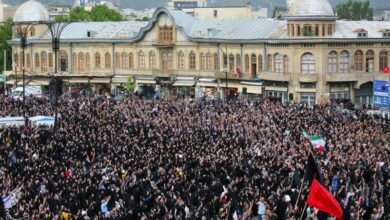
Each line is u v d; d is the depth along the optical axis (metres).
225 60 131.62
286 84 120.44
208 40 132.88
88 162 59.94
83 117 87.50
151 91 142.12
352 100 119.75
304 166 55.94
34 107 97.06
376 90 94.75
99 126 79.69
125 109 94.44
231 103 100.06
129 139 70.50
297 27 119.69
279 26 126.25
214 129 77.56
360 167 57.34
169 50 140.12
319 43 117.50
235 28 133.00
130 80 142.88
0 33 178.38
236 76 127.81
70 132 74.50
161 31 140.38
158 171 56.59
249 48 127.38
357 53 120.50
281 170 56.78
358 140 69.25
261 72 123.94
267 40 122.94
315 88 118.44
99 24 154.25
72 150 64.69
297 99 119.56
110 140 69.81
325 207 34.16
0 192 49.78
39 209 46.22
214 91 131.88
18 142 69.81
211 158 60.94
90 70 150.38
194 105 97.94
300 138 71.06
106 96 121.06
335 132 73.50
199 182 53.53
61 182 52.75
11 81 156.50
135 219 44.84
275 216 43.66
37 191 50.34
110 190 50.12
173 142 68.94
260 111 89.69
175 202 47.56
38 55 156.38
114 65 147.62
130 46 145.12
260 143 68.69
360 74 119.38
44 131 75.50
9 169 57.59
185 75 137.50
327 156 61.47
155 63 142.25
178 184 52.09
